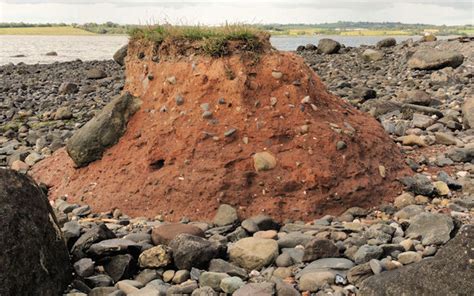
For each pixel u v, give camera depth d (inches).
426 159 380.2
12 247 177.8
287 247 242.4
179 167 309.1
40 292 184.7
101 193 320.2
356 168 309.7
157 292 197.5
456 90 673.0
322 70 1001.5
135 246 227.3
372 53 1056.2
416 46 1069.8
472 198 310.7
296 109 325.7
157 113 342.0
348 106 372.8
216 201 294.7
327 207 295.3
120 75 1072.8
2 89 928.9
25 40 4446.4
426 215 257.3
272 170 301.9
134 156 329.1
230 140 312.7
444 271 176.7
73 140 343.0
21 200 189.5
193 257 220.1
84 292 203.9
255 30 351.9
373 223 276.7
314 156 306.7
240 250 227.3
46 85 979.9
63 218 278.1
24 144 524.1
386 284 183.8
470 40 997.8
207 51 342.6
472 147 393.4
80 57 2207.2
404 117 513.3
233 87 327.9
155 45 369.1
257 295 191.9
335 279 206.4
